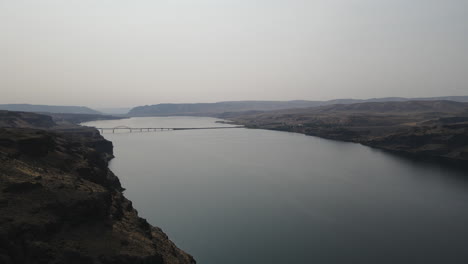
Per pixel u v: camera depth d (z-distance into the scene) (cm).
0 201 4750
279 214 10012
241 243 8062
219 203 11025
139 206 10725
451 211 10394
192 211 10256
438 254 7588
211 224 9212
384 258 7400
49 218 4872
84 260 4506
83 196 5762
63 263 4300
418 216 9919
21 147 7450
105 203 6303
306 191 12481
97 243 4991
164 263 5509
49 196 5403
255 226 9100
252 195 11938
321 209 10450
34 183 5550
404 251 7725
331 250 7750
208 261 7219
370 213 10150
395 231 8812
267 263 7150
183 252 6862
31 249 4216
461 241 8238
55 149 9019
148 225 7425
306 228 8950
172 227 9006
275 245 7981
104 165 12681
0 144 7156
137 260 4869
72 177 7206
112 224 5844
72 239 4859
